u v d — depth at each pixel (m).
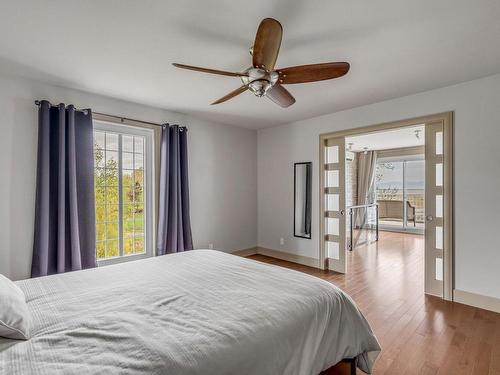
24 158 2.76
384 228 8.28
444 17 1.80
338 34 1.99
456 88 2.94
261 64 1.82
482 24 1.87
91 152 3.11
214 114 4.13
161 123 3.85
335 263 4.18
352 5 1.68
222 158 4.68
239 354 1.14
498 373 1.85
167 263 2.33
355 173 8.58
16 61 2.41
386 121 3.47
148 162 3.82
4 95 2.66
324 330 1.56
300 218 4.55
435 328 2.44
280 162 4.85
